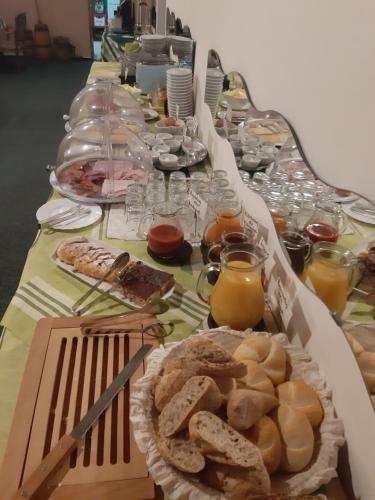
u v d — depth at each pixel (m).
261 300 0.76
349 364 0.55
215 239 0.96
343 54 0.62
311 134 0.75
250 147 1.03
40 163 2.92
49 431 0.60
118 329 0.77
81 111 1.70
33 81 4.51
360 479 0.53
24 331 0.78
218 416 0.55
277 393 0.59
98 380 0.68
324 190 0.70
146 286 0.86
